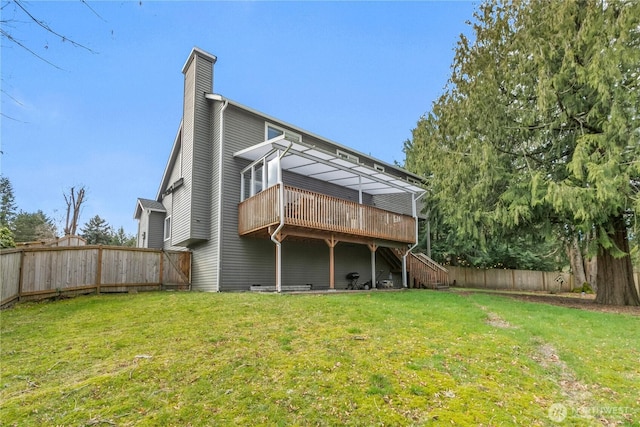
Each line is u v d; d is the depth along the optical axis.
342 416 3.39
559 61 9.80
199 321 6.38
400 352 5.06
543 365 5.02
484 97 11.05
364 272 15.88
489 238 13.05
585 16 9.17
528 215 9.98
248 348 4.98
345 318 6.74
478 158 10.95
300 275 13.30
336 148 15.50
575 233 11.30
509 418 3.48
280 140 10.06
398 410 3.53
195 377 4.05
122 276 10.96
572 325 7.31
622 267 10.91
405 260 15.18
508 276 22.14
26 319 6.84
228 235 11.59
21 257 8.60
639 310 9.47
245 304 7.72
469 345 5.54
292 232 10.52
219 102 12.41
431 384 4.11
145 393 3.71
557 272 21.94
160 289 11.85
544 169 10.63
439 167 13.65
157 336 5.55
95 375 4.15
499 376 4.48
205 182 12.29
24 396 3.65
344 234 12.20
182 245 13.32
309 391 3.80
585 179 9.09
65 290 9.46
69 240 20.42
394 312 7.49
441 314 7.57
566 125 10.25
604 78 8.63
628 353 5.57
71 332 5.91
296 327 6.05
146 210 16.92
